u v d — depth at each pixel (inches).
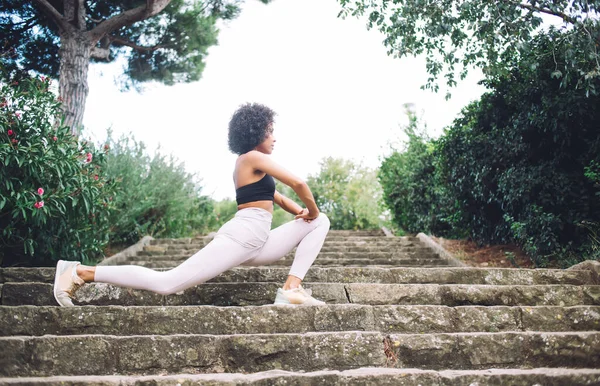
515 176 293.1
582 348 129.1
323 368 122.3
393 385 111.7
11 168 218.5
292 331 134.9
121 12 402.0
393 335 127.3
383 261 307.1
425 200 435.8
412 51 255.4
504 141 305.0
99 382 106.5
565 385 114.2
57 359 118.0
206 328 133.7
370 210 605.9
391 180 480.4
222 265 136.6
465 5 230.4
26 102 227.1
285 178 138.8
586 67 240.5
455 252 350.9
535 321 144.6
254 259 143.3
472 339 127.9
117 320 133.7
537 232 284.5
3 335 131.1
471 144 327.6
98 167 265.6
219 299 158.6
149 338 121.3
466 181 345.4
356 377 111.4
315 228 149.9
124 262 299.3
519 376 114.0
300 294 143.1
